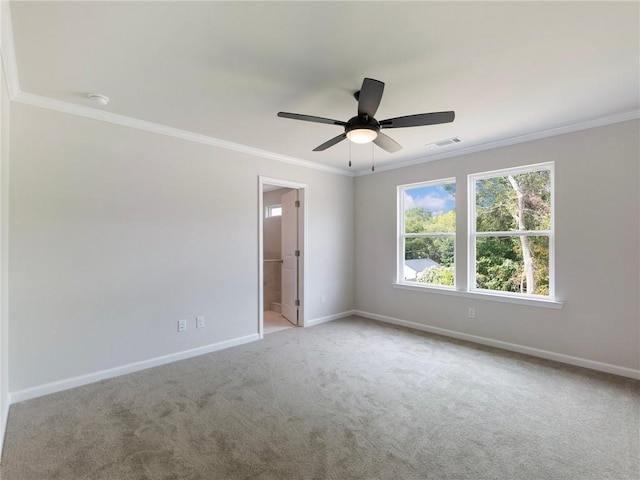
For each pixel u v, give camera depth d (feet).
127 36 6.04
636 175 9.69
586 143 10.53
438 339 13.57
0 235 6.51
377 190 16.90
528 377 9.82
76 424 7.31
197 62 6.96
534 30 5.92
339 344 12.93
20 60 6.81
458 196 13.78
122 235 10.04
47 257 8.74
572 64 7.09
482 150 12.96
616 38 6.17
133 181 10.26
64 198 9.02
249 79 7.66
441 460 6.19
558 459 6.22
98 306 9.58
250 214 13.35
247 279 13.25
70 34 5.95
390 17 5.54
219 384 9.37
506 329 12.39
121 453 6.36
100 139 9.62
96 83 7.86
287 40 6.20
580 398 8.54
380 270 16.79
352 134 7.80
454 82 7.84
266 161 13.96
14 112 8.27
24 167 8.41
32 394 8.48
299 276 15.90
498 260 12.88
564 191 11.00
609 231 10.16
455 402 8.35
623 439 6.82
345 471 5.90
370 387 9.18
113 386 9.20
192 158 11.60
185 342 11.43
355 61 6.93
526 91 8.34
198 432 7.04
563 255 11.04
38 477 5.73
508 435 6.96
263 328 15.23
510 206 12.58
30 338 8.48
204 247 11.93
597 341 10.39
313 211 16.02
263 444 6.65
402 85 7.97
